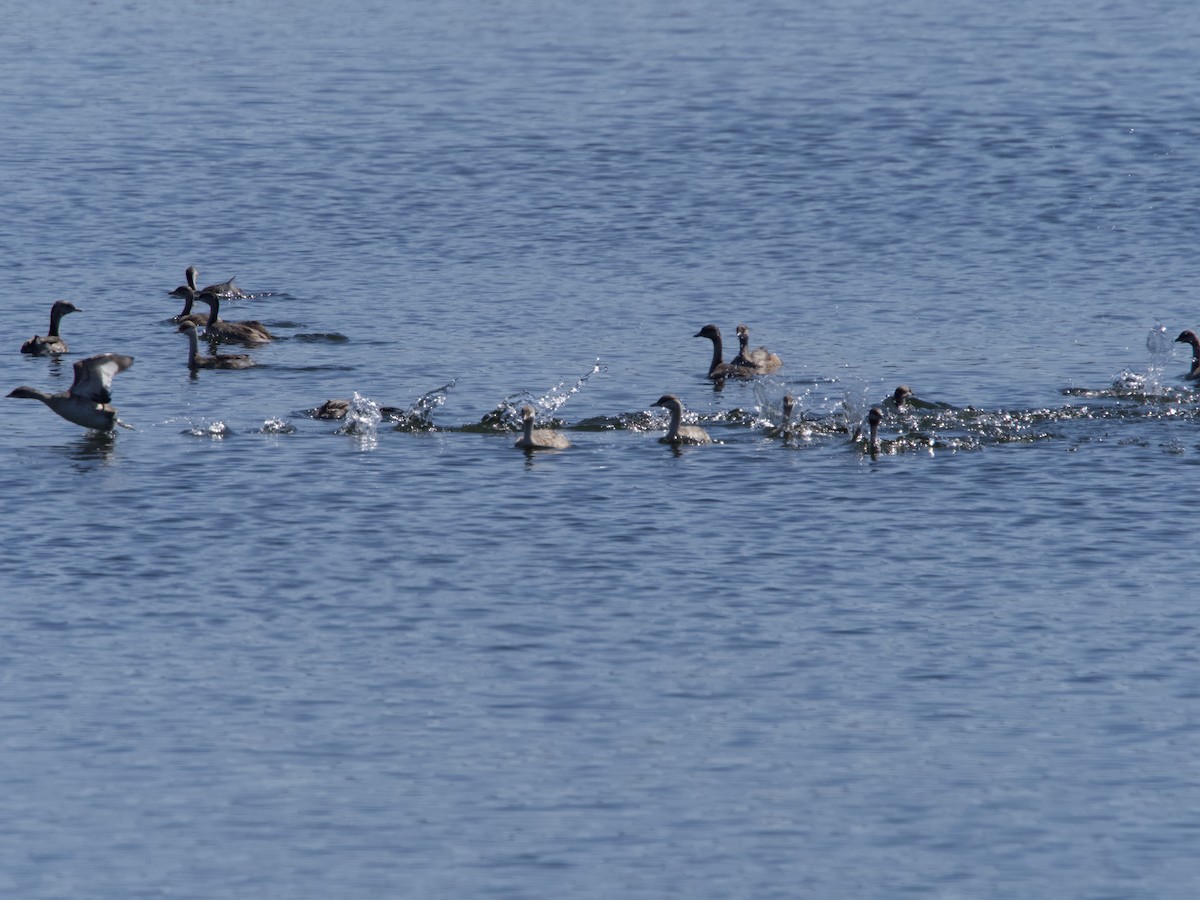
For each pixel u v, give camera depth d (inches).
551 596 1535.4
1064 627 1477.6
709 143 3804.1
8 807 1194.0
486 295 2719.0
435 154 3718.0
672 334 2502.5
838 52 4822.8
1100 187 3440.0
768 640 1450.5
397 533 1681.8
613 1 5733.3
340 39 5032.0
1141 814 1193.4
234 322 2443.4
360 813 1189.1
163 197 3361.2
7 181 3449.8
